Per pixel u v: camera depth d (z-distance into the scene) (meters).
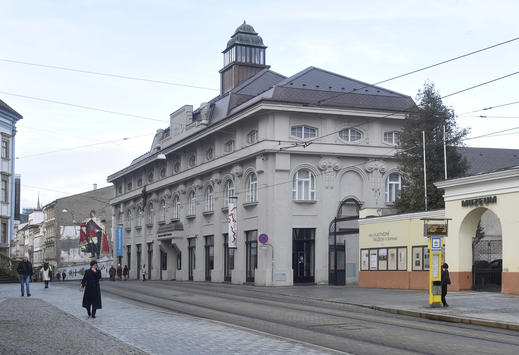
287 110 39.59
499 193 24.66
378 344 12.86
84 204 88.75
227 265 46.28
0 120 53.50
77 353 11.49
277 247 39.62
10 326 15.77
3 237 53.44
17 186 60.66
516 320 16.28
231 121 43.28
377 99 42.66
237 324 16.75
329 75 44.50
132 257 68.44
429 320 17.97
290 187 40.38
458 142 33.41
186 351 11.77
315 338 13.81
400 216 31.42
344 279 39.09
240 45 56.03
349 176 42.16
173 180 55.41
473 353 11.60
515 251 23.75
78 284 43.72
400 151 34.88
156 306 22.86
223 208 45.91
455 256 26.94
